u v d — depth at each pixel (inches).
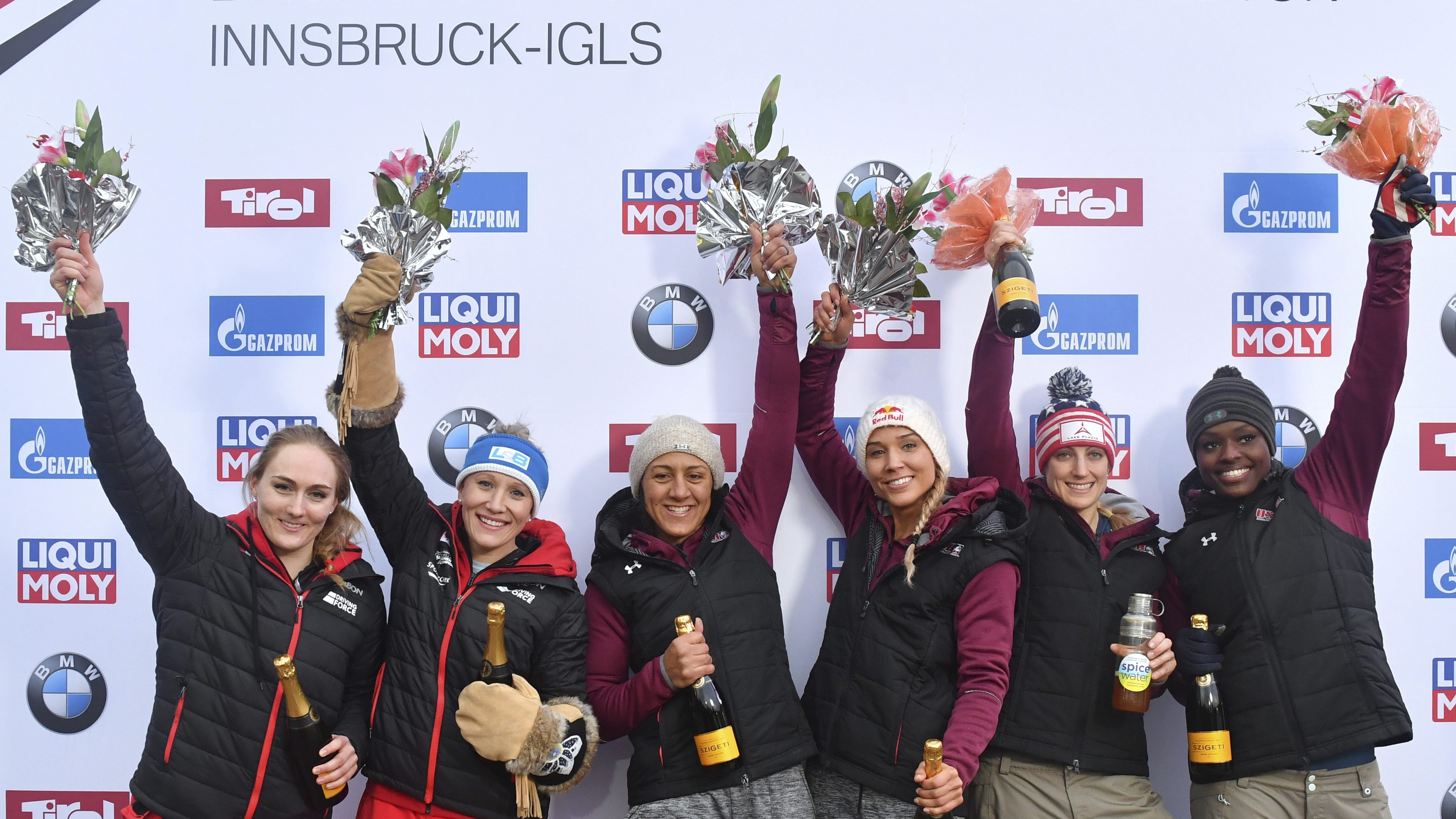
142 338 88.4
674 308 88.9
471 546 75.7
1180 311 89.0
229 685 68.8
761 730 73.0
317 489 70.3
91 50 88.6
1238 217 89.1
